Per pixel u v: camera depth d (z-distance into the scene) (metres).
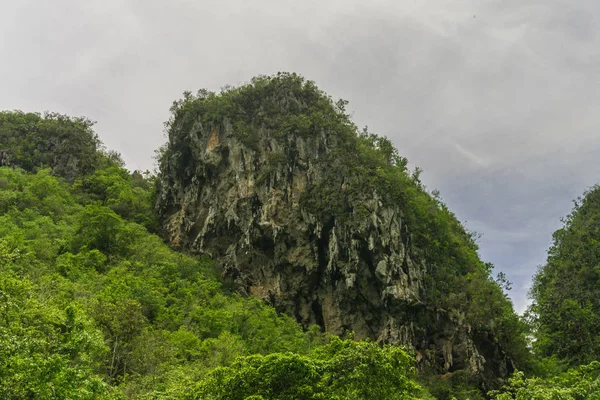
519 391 34.62
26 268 53.03
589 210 105.56
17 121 113.44
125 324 43.31
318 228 76.00
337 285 73.56
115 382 39.03
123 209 93.62
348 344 34.34
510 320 73.12
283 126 87.12
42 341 24.64
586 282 87.69
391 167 89.19
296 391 28.23
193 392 30.50
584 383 35.50
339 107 97.31
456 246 85.88
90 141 116.69
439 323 71.06
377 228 72.88
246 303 70.25
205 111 94.25
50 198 84.81
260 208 79.62
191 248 84.31
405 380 28.86
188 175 91.94
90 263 63.91
